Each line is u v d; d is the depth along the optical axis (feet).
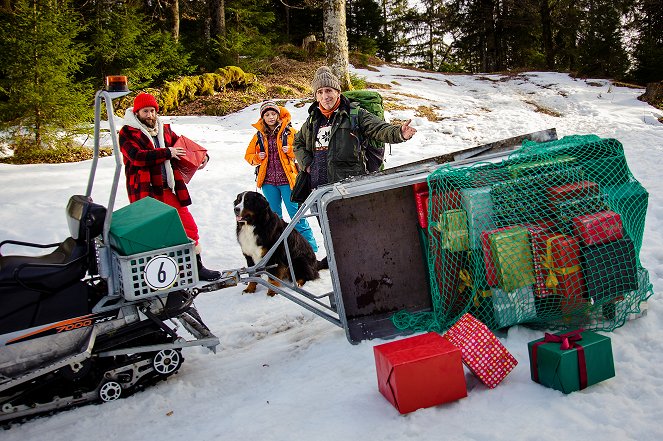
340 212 12.71
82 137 36.70
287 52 71.77
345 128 14.24
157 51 54.19
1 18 33.81
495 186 11.16
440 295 11.76
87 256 10.37
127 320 10.67
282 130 19.21
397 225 13.01
